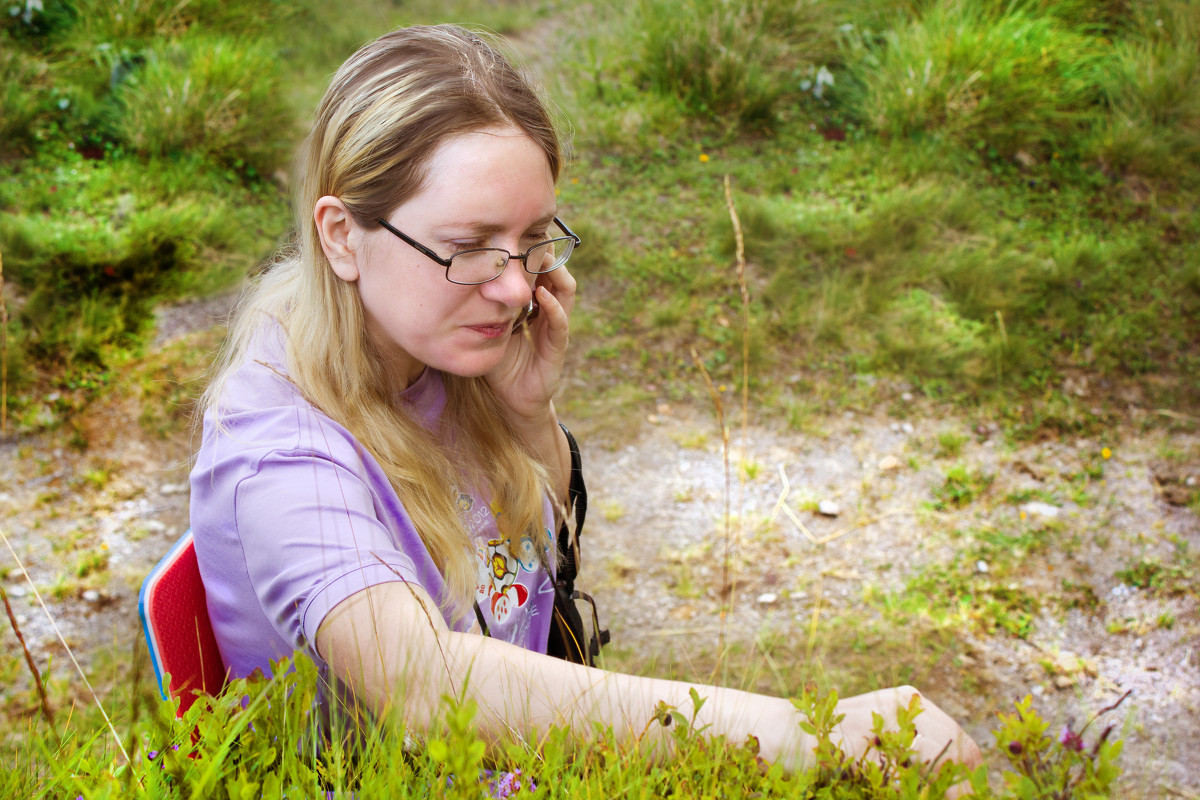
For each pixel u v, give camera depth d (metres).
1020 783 0.79
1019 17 7.44
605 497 4.54
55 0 7.60
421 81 1.09
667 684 0.98
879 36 7.87
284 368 1.20
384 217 1.11
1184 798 3.02
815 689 0.91
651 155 6.97
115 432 4.68
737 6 7.59
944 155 6.87
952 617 3.85
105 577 3.91
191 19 7.82
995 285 5.80
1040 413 5.09
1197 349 5.50
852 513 4.46
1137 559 4.17
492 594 1.39
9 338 4.83
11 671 3.34
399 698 0.92
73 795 0.89
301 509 1.03
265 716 0.90
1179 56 7.27
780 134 7.27
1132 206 6.59
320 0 8.74
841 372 5.38
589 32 8.34
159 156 6.50
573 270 5.91
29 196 5.90
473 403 1.40
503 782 0.92
